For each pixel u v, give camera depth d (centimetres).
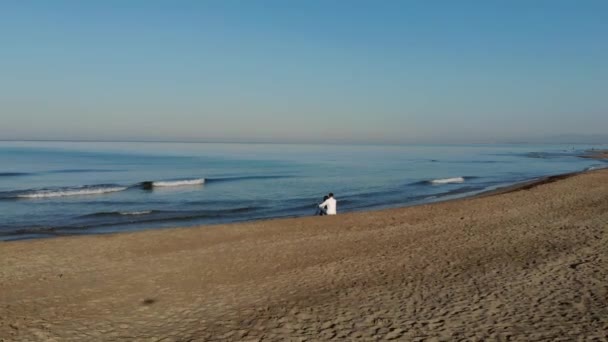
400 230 1579
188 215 2442
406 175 5334
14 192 3180
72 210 2578
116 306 887
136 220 2286
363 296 868
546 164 7888
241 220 2325
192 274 1116
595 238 1258
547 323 666
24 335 739
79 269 1173
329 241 1440
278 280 1033
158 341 703
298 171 5919
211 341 687
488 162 8750
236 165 7144
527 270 973
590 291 802
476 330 657
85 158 8731
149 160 8344
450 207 2062
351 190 3719
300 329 709
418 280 964
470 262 1093
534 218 1686
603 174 3472
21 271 1154
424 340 632
